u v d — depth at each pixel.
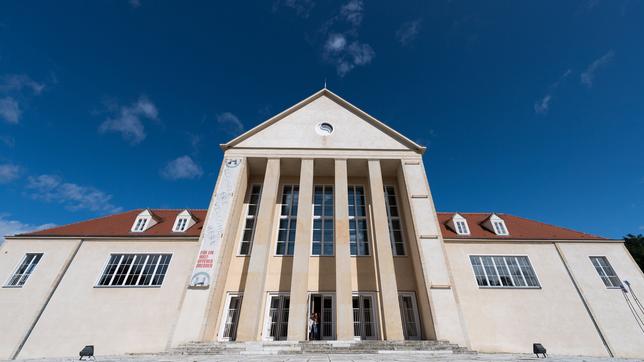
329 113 23.23
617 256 20.50
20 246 20.50
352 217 20.84
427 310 16.02
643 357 17.00
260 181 22.00
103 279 19.66
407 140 21.72
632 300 18.88
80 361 11.56
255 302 15.74
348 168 21.77
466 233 22.47
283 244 19.66
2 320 17.77
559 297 19.12
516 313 18.62
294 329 15.11
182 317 15.09
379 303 17.14
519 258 20.72
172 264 20.14
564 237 21.58
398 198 21.50
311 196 19.38
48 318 18.05
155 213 25.55
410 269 18.62
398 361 9.57
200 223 23.83
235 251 18.91
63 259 20.12
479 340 17.89
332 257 18.92
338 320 15.39
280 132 22.14
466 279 19.78
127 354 16.52
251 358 10.47
